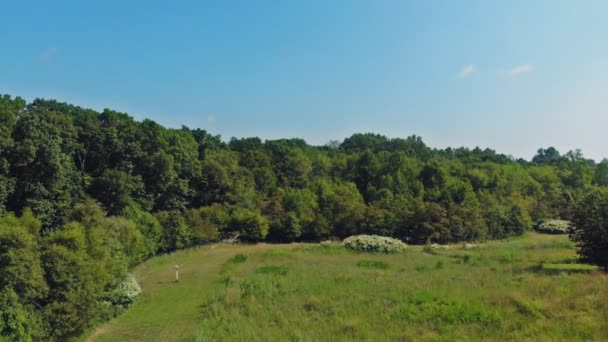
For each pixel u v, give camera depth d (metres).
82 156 49.88
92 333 17.84
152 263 34.69
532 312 16.81
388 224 50.34
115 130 50.47
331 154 98.25
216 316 18.62
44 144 39.34
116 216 35.75
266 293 21.73
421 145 108.88
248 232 49.12
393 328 16.28
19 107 45.16
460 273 26.00
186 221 45.31
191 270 31.58
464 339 14.85
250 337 15.80
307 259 34.88
